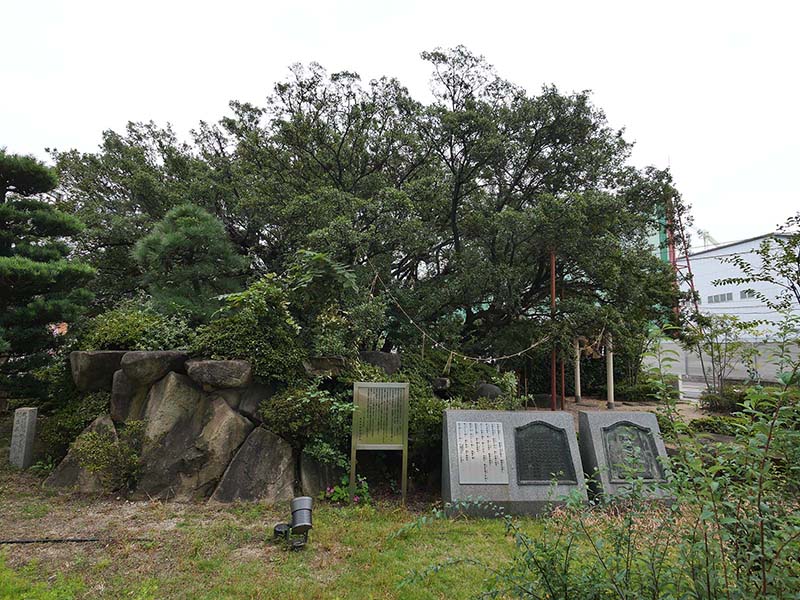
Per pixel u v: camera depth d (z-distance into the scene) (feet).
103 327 23.20
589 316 30.60
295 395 20.02
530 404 40.40
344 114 39.06
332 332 23.94
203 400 20.17
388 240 30.83
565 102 35.63
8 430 26.37
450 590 11.57
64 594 10.97
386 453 21.40
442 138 34.88
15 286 23.59
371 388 19.92
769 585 5.80
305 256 23.99
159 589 11.56
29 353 25.08
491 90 37.01
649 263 34.24
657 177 37.17
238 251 40.29
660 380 7.93
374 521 16.46
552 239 31.12
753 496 6.31
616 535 7.45
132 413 20.34
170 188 43.19
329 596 11.32
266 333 21.62
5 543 13.93
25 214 24.84
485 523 16.37
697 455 6.87
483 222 34.06
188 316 26.61
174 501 17.90
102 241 41.34
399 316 32.86
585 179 38.75
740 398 29.48
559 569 7.44
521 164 39.06
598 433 19.24
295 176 40.34
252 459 18.90
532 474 18.03
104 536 14.58
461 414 19.15
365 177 39.68
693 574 6.28
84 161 46.52
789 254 21.18
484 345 36.19
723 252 71.20
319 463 19.80
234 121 43.27
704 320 33.01
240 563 13.05
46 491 18.56
